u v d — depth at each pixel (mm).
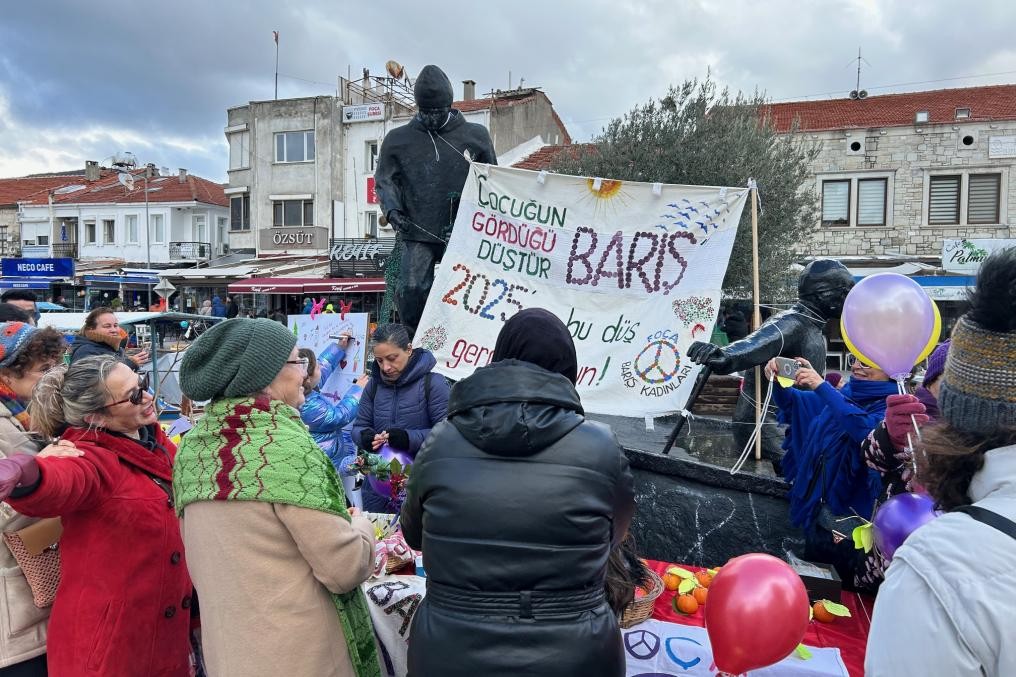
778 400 3102
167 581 2053
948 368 1074
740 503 3227
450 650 1461
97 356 2100
